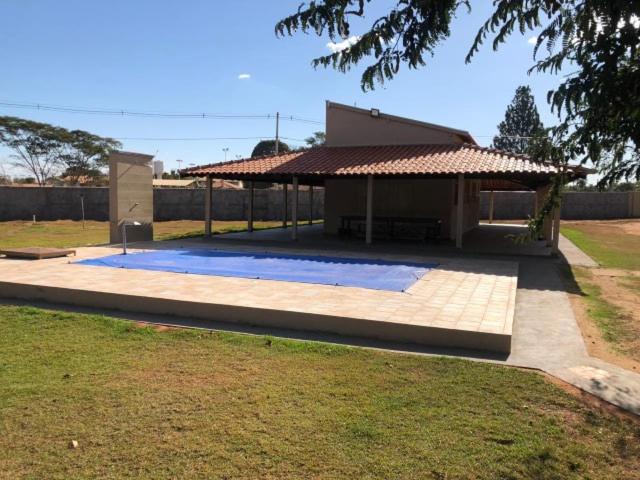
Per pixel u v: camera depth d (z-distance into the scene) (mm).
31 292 8086
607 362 5320
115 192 14703
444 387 4512
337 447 3455
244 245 15047
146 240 15688
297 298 7352
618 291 9547
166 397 4234
